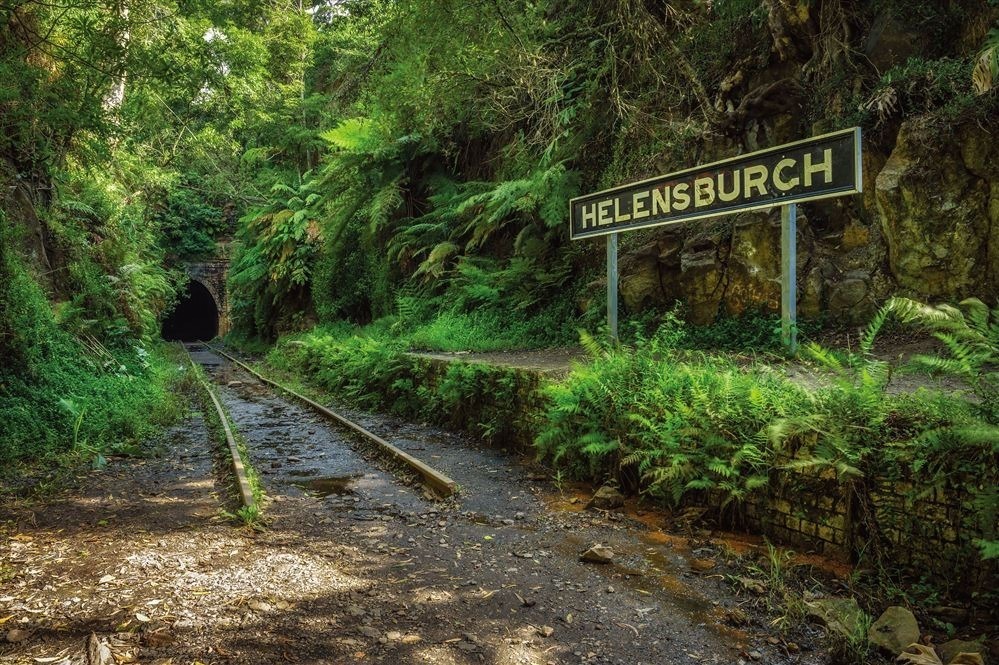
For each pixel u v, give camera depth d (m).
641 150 11.72
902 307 4.04
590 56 11.91
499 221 14.37
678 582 3.81
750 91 9.95
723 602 3.54
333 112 19.61
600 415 5.86
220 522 5.02
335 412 11.35
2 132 9.29
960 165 7.02
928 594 3.39
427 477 6.27
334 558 4.26
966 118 6.98
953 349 3.69
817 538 4.09
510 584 3.82
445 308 15.41
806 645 3.07
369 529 4.94
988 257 6.85
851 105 8.47
